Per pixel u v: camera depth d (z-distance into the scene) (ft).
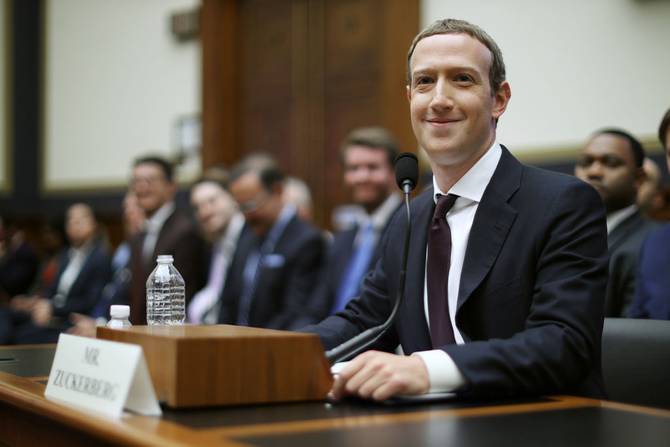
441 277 6.05
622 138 10.27
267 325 13.26
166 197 15.67
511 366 4.89
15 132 30.94
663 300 8.95
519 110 18.06
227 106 24.80
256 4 24.50
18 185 30.91
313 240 13.44
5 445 5.42
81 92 29.35
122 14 27.89
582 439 3.75
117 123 28.07
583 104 17.03
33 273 26.16
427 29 6.08
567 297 5.32
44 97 30.53
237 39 24.91
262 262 13.46
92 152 28.96
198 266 15.03
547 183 5.90
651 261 9.25
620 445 3.63
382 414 4.35
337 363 5.59
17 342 18.37
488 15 18.76
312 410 4.44
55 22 30.27
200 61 25.11
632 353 6.52
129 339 4.76
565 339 5.12
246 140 24.70
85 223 22.62
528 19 17.98
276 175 13.58
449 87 5.89
